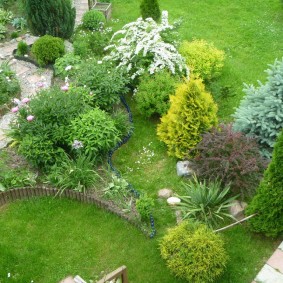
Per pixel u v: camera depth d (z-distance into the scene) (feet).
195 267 15.90
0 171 20.62
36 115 21.36
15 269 17.12
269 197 16.87
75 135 20.95
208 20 37.60
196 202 18.99
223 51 31.50
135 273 17.07
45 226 18.97
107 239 18.39
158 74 25.94
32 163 20.80
